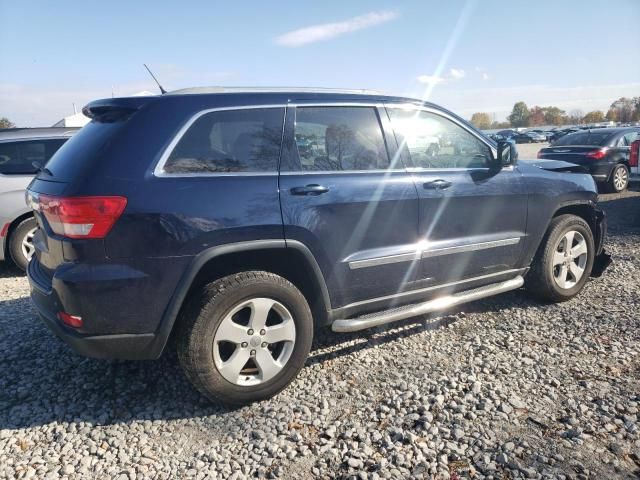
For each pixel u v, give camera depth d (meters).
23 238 6.41
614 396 3.12
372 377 3.48
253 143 3.20
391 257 3.60
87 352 2.89
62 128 6.89
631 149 10.52
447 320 4.44
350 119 3.59
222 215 2.96
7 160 6.37
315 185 3.28
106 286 2.76
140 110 3.00
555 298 4.71
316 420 2.98
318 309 3.47
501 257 4.26
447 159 4.02
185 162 2.98
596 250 5.13
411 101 3.92
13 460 2.69
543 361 3.61
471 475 2.48
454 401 3.11
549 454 2.61
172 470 2.60
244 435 2.89
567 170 4.95
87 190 2.75
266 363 3.16
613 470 2.48
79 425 3.02
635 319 4.29
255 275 3.09
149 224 2.80
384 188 3.56
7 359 3.85
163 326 2.92
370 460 2.62
